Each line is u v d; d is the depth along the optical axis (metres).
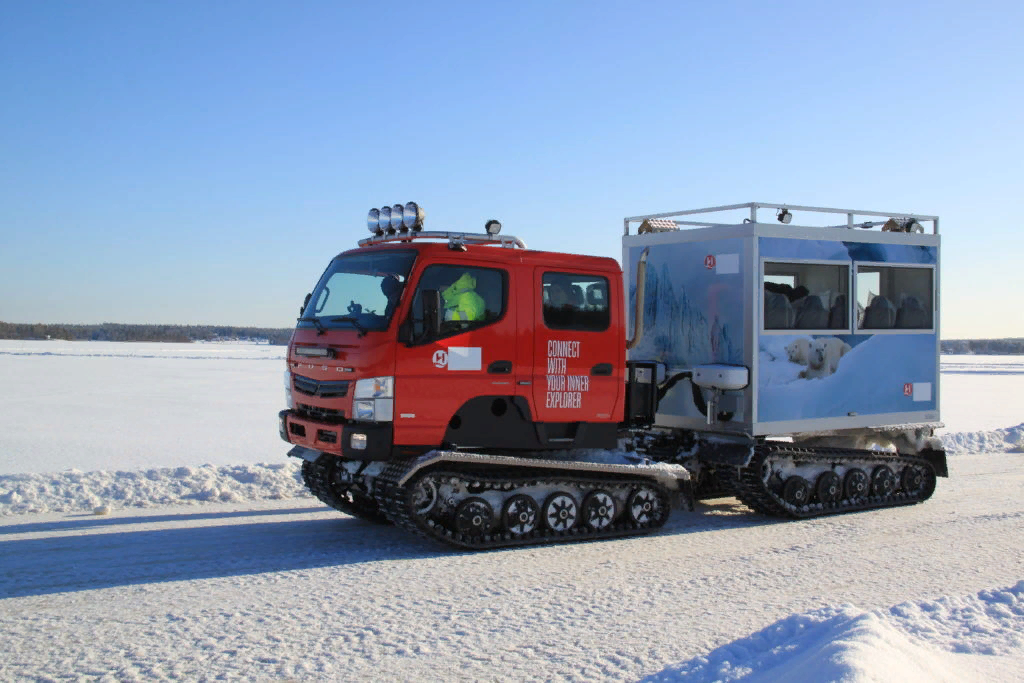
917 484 10.23
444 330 7.58
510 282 7.88
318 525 8.75
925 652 4.41
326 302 8.30
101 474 10.45
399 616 5.80
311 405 7.94
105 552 7.52
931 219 10.66
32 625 5.60
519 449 8.09
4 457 13.91
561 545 7.92
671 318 10.02
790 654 4.51
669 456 9.50
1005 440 15.81
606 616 5.82
